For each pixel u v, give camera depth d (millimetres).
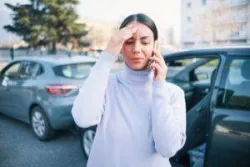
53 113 4137
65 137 4766
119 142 1312
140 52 1285
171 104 1335
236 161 2199
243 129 2166
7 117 6090
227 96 2359
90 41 39406
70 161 3854
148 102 1323
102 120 1362
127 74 1364
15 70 5180
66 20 32031
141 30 1282
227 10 35906
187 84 3445
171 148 1254
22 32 32438
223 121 2291
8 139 4699
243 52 2412
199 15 39906
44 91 4270
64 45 33312
